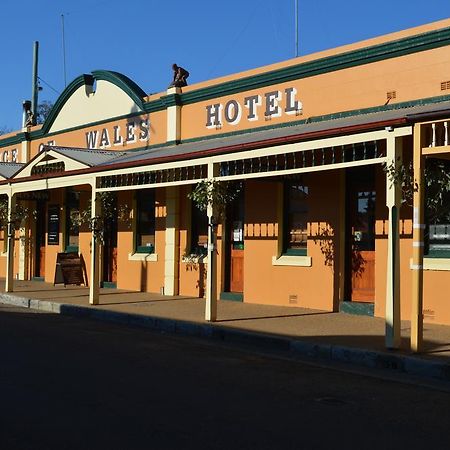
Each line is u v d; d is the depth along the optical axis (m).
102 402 6.72
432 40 11.61
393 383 7.87
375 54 12.48
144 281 17.69
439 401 7.00
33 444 5.37
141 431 5.75
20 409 6.40
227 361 9.16
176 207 16.69
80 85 20.84
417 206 8.87
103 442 5.43
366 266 12.81
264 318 12.31
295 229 14.16
